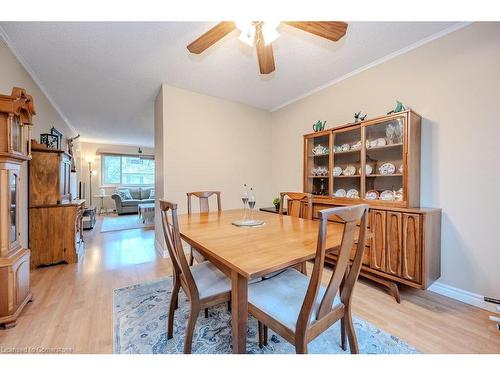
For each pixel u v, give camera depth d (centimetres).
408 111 199
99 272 255
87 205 721
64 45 217
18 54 231
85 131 586
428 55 210
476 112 184
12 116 164
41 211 269
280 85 310
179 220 195
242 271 90
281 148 393
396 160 221
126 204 711
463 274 192
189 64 254
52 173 285
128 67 261
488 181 179
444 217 201
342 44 218
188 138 325
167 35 203
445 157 201
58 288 215
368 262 211
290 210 245
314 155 302
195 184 332
